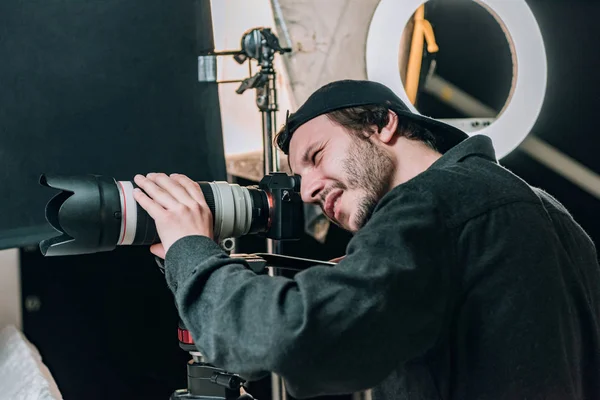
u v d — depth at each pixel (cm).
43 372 126
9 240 114
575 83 180
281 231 99
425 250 72
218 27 144
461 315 75
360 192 91
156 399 163
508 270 74
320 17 155
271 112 129
